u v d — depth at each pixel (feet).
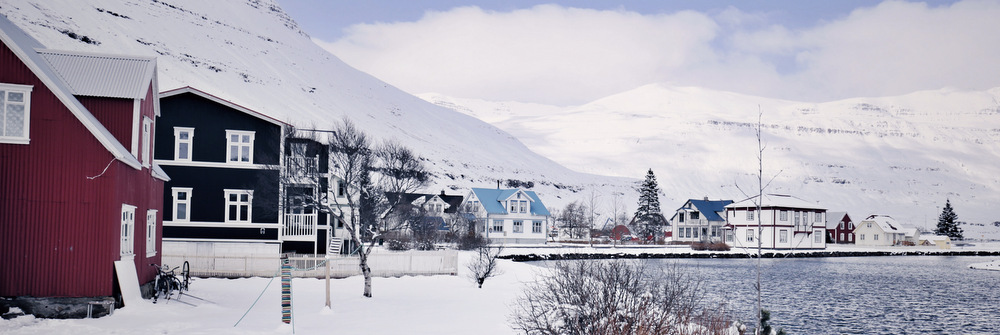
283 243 161.99
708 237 463.42
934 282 220.64
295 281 145.18
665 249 348.79
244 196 156.66
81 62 105.40
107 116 102.06
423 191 381.81
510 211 371.35
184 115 156.15
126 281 96.02
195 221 154.81
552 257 284.00
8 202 88.99
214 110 156.87
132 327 83.46
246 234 155.94
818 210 424.87
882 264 312.29
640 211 494.59
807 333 122.01
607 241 440.86
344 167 140.56
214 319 92.12
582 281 76.69
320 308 107.14
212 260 146.30
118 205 94.12
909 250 430.20
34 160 89.81
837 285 203.62
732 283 197.47
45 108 90.38
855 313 145.48
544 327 79.20
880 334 123.03
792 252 373.81
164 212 154.10
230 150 156.35
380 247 232.53
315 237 163.22
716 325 82.84
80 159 90.99
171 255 143.64
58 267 89.97
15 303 88.63
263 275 147.95
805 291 184.14
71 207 90.58
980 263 311.68
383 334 85.46
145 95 103.81
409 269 160.76
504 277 163.73
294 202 144.77
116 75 104.58
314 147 152.56
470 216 363.76
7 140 89.15
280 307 106.73
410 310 106.93
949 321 138.62
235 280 142.10
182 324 86.74
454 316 100.78
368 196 141.49
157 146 154.71
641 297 74.95
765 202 404.16
